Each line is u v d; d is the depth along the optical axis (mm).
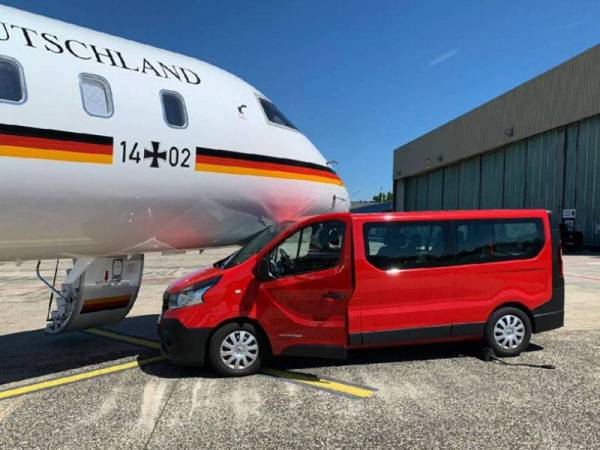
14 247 4438
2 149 3713
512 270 5164
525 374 4672
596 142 22719
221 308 4594
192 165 4898
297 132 6426
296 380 4582
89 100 4227
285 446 3264
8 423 3680
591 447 3211
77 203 4242
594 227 22844
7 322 7793
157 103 4695
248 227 5914
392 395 4160
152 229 5035
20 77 3861
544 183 26750
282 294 4668
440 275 4961
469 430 3469
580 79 23500
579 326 6766
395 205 51500
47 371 5047
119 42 4852
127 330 7098
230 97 5508
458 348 5668
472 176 35312
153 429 3543
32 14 4352
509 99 29719
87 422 3678
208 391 4312
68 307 5949
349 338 4746
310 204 6344
